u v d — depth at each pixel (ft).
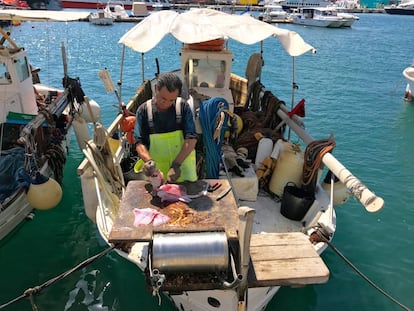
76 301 17.21
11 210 19.61
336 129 39.86
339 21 160.56
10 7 41.50
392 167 31.50
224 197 11.74
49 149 23.57
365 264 19.92
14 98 25.25
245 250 9.40
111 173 17.04
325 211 16.01
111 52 80.33
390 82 62.59
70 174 28.60
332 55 88.48
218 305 13.05
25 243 21.02
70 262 19.72
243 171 18.25
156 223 10.47
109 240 9.95
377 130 39.99
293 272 10.27
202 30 18.63
